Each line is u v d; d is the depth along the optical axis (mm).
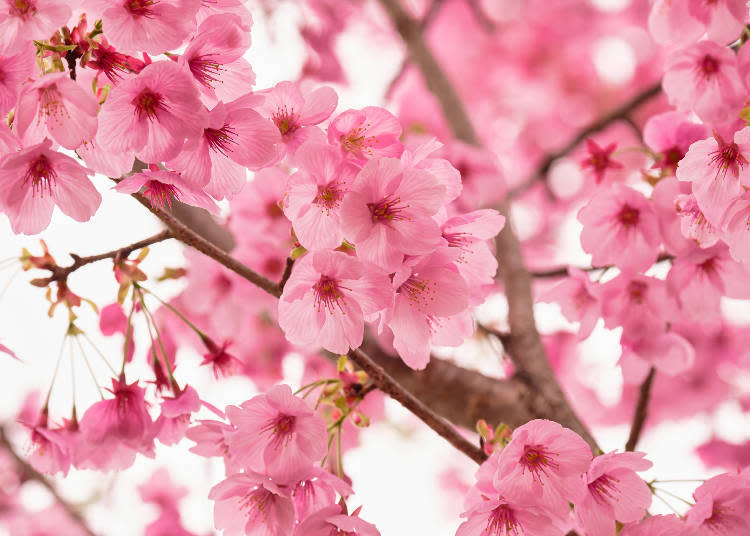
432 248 913
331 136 925
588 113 2504
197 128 912
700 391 1871
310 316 928
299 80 1526
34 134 912
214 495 940
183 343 1121
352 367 985
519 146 2504
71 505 1544
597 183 1062
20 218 922
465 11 2469
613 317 1026
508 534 934
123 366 968
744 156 931
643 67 2447
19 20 896
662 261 1039
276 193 1103
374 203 913
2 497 1804
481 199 1277
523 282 1171
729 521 945
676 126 1014
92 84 916
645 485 941
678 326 1671
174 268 1100
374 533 927
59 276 950
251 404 936
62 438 978
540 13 2523
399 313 929
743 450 1845
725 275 1010
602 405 1938
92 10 910
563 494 929
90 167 925
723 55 987
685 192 993
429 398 1103
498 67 2559
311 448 936
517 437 925
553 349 1801
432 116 2049
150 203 941
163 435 976
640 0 2455
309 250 919
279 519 935
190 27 914
